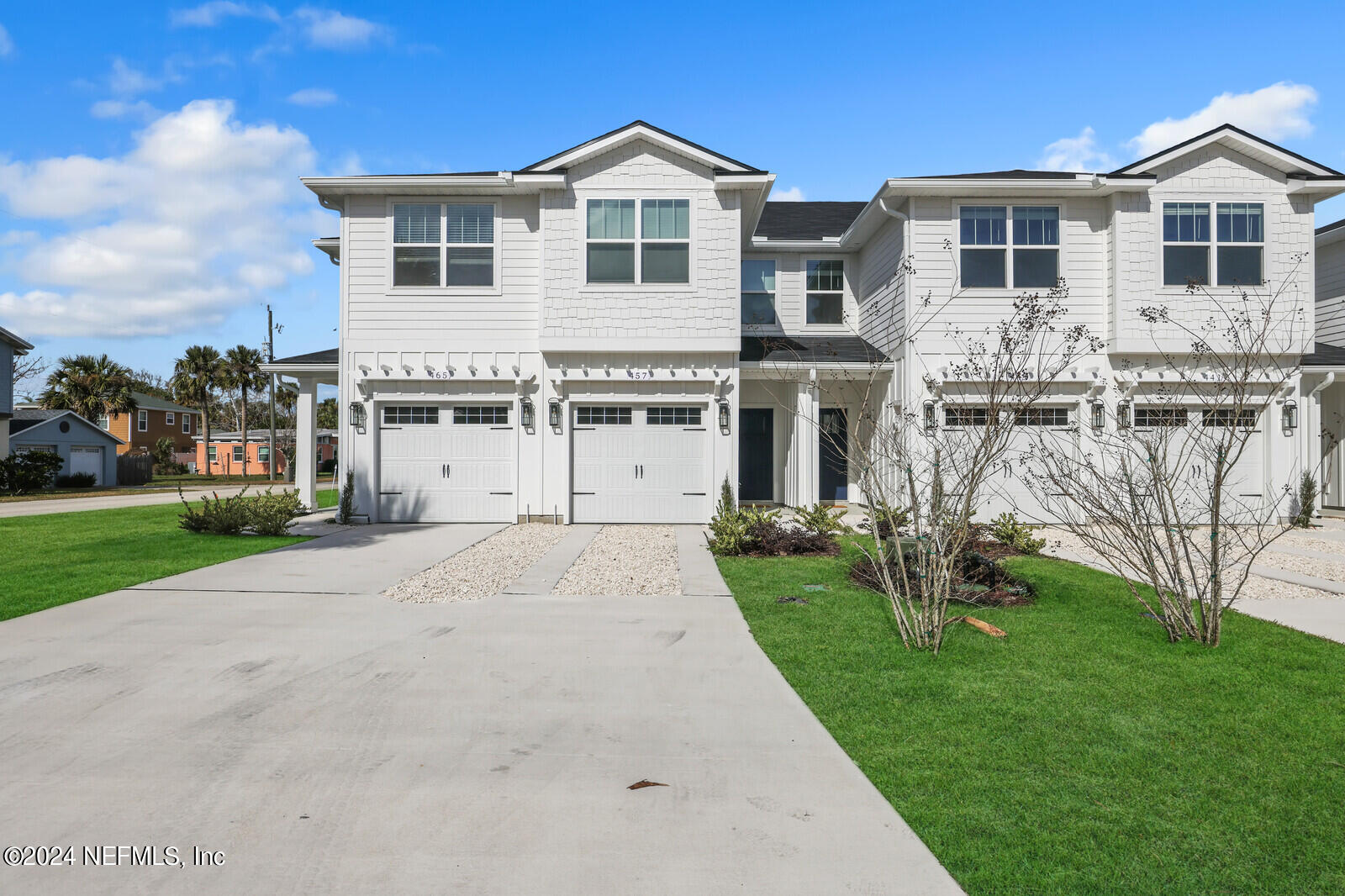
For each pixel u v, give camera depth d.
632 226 12.91
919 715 4.23
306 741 3.88
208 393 47.03
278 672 5.00
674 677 4.95
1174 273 13.20
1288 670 5.02
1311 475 13.73
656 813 3.15
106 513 16.16
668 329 12.91
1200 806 3.21
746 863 2.77
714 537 11.20
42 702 4.41
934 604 5.84
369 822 3.07
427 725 4.10
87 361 43.97
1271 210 13.19
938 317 13.27
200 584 7.89
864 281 16.03
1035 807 3.20
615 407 13.31
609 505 13.28
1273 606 7.06
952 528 6.52
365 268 13.12
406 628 6.19
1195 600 6.69
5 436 25.84
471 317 13.16
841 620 6.39
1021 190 13.09
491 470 13.24
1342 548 10.73
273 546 10.45
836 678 4.87
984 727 4.05
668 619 6.51
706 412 13.25
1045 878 2.69
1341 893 2.61
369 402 13.12
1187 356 12.91
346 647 5.61
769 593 7.50
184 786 3.37
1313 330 13.17
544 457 13.19
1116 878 2.69
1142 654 5.38
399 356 13.13
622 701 4.50
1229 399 13.20
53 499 21.81
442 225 13.16
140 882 2.65
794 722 4.15
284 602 7.13
